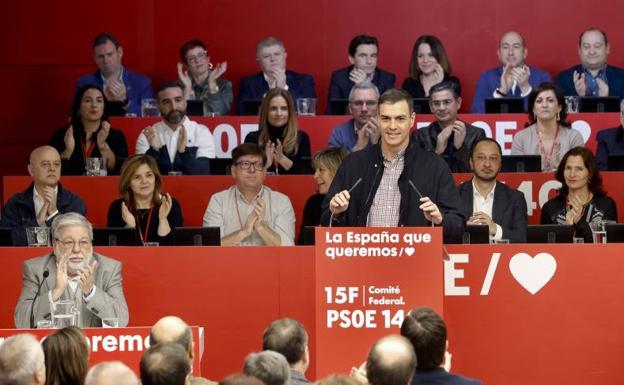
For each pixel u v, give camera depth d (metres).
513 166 20.64
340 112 23.62
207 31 28.31
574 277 14.85
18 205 18.88
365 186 13.86
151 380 9.58
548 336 14.85
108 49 25.81
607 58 28.12
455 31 28.34
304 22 28.45
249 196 18.59
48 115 27.95
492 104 23.25
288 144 21.80
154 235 18.20
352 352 12.60
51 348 11.05
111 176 20.31
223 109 25.94
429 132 21.70
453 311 14.86
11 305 15.07
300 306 15.11
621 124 22.17
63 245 14.57
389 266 12.58
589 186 18.83
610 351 14.86
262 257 15.12
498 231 17.77
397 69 28.22
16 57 27.88
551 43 28.31
